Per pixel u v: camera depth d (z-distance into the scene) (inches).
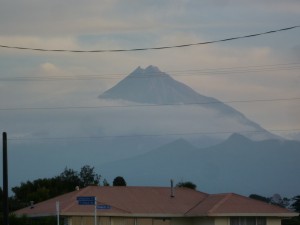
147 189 3034.0
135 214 2716.5
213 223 2726.4
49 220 2470.5
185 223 2881.4
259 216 2748.5
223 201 2797.7
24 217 2481.5
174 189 3085.6
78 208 2544.3
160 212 2787.9
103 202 2765.7
